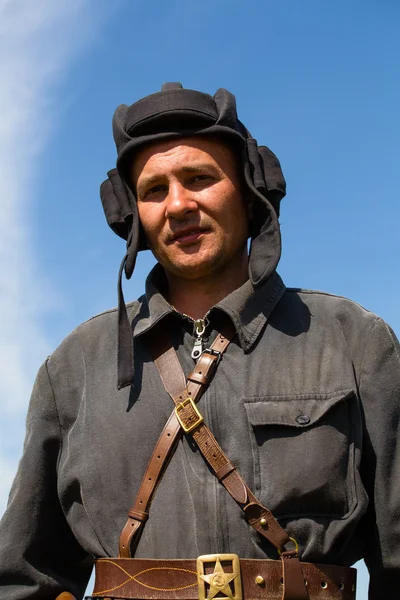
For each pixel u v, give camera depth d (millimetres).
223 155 2875
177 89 2867
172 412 2688
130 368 2791
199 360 2742
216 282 2900
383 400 2680
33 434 2957
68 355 2994
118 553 2615
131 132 2898
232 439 2611
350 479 2572
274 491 2523
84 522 2760
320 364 2709
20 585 2902
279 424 2582
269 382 2684
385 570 2633
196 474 2586
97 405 2809
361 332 2756
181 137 2840
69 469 2793
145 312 2973
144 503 2602
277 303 2861
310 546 2498
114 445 2711
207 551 2486
